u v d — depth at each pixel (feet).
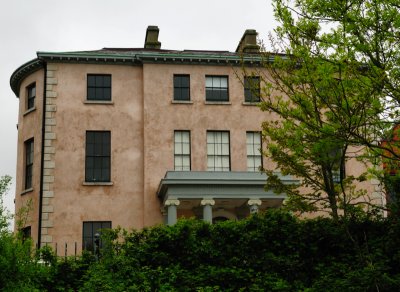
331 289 44.57
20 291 38.55
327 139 44.19
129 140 103.40
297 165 52.85
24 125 106.83
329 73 41.88
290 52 47.37
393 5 40.16
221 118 105.40
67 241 96.68
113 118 103.91
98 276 46.78
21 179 104.53
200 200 93.76
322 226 53.93
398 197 51.98
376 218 55.36
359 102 42.47
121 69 106.52
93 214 98.73
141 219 99.81
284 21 45.09
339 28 42.52
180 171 94.17
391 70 41.37
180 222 54.75
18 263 39.27
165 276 49.06
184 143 104.12
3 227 39.14
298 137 47.03
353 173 101.76
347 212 55.06
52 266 49.57
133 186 101.24
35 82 106.63
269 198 93.71
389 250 49.67
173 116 104.47
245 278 49.37
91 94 104.94
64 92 103.65
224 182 92.38
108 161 102.12
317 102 47.16
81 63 105.29
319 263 51.55
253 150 104.88
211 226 54.13
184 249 52.31
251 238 52.85
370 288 42.93
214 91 107.14
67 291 48.08
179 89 106.52
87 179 100.58
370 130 45.16
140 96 105.91
